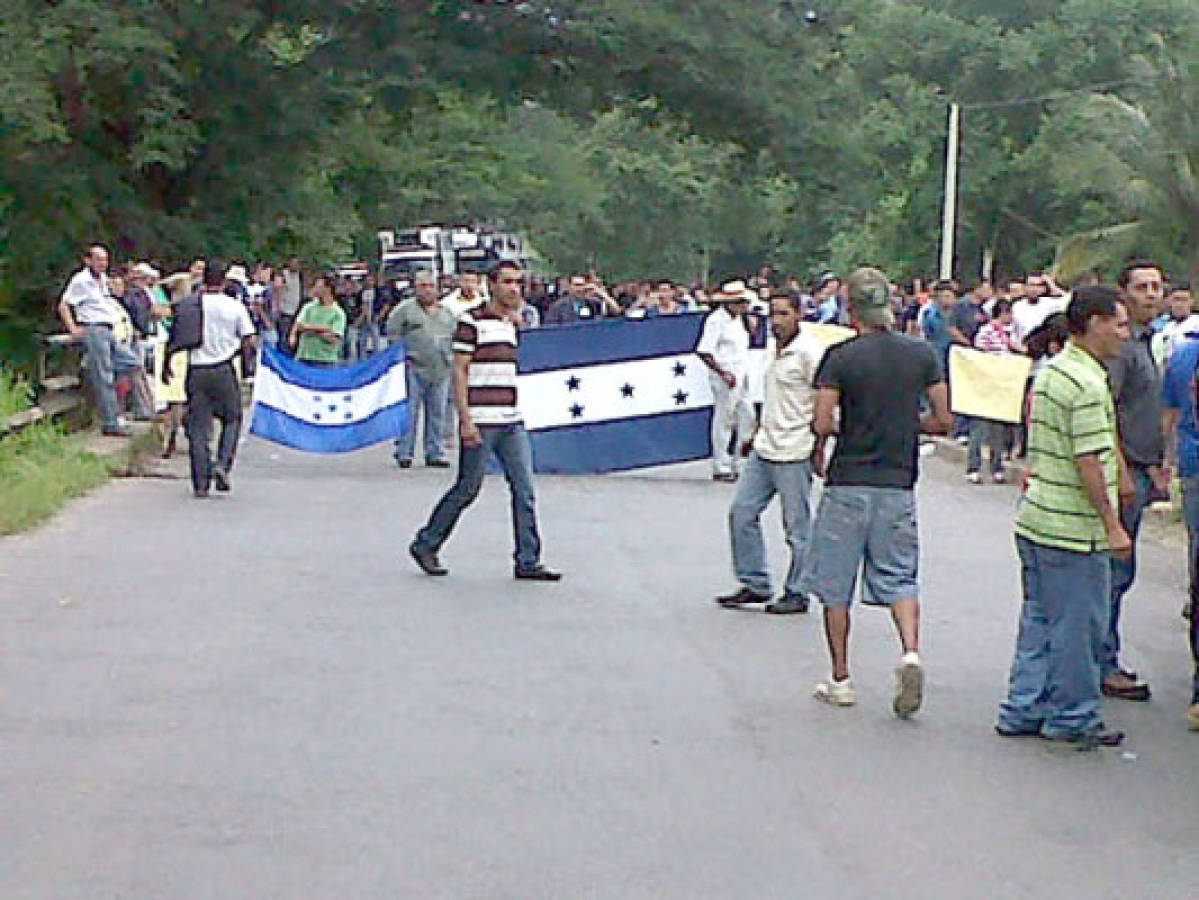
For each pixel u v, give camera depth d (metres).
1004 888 6.52
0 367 20.34
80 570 12.68
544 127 66.69
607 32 28.66
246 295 28.72
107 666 9.73
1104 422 8.34
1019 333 20.45
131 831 6.93
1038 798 7.66
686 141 33.53
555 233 72.62
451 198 52.75
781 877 6.56
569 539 14.69
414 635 10.69
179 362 19.81
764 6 29.81
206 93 27.83
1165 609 12.39
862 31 38.38
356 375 20.88
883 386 9.05
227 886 6.34
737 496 11.80
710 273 86.25
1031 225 55.09
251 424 20.81
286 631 10.73
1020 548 8.62
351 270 46.09
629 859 6.71
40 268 25.95
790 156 30.08
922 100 54.12
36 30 24.38
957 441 23.81
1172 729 8.97
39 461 17.06
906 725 8.85
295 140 28.56
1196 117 40.41
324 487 17.89
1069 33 52.91
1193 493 9.71
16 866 6.52
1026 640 8.67
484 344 12.52
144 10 25.59
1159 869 6.77
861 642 10.80
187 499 16.61
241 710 8.83
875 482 9.07
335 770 7.81
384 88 28.52
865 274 9.25
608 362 19.81
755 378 19.27
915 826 7.23
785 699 9.32
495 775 7.78
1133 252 40.75
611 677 9.71
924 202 55.56
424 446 20.41
